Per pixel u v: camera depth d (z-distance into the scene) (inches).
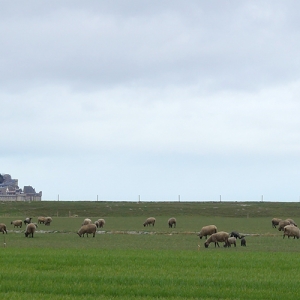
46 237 6195.9
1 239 5836.6
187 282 2593.5
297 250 4699.8
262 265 3324.3
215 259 3609.7
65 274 2790.4
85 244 5177.2
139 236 6491.1
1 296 2241.6
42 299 2191.2
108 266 3161.9
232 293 2338.8
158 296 2295.8
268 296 2290.8
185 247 4945.9
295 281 2669.8
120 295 2305.6
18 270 2957.7
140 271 2960.1
